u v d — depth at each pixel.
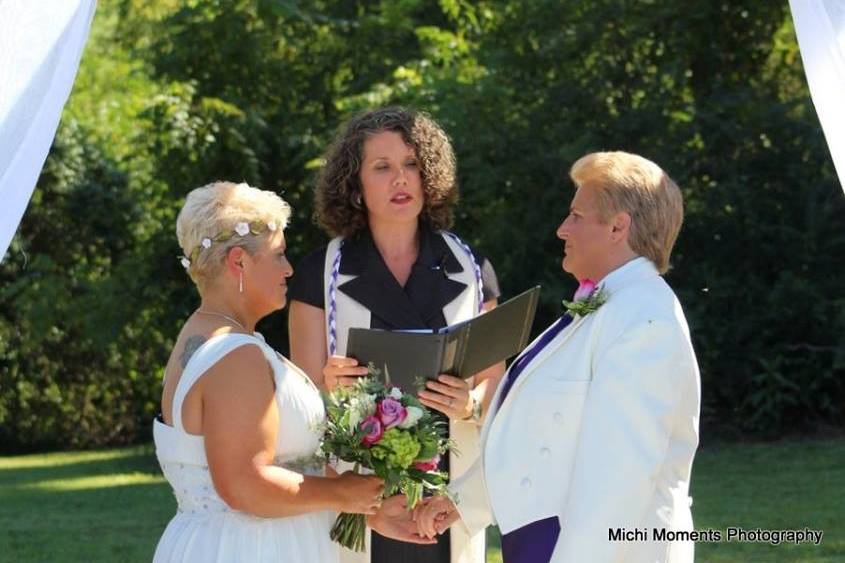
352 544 3.89
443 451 3.90
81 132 16.94
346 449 3.70
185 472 3.56
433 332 3.94
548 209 12.70
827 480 9.98
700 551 7.44
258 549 3.54
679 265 12.85
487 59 13.73
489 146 12.81
